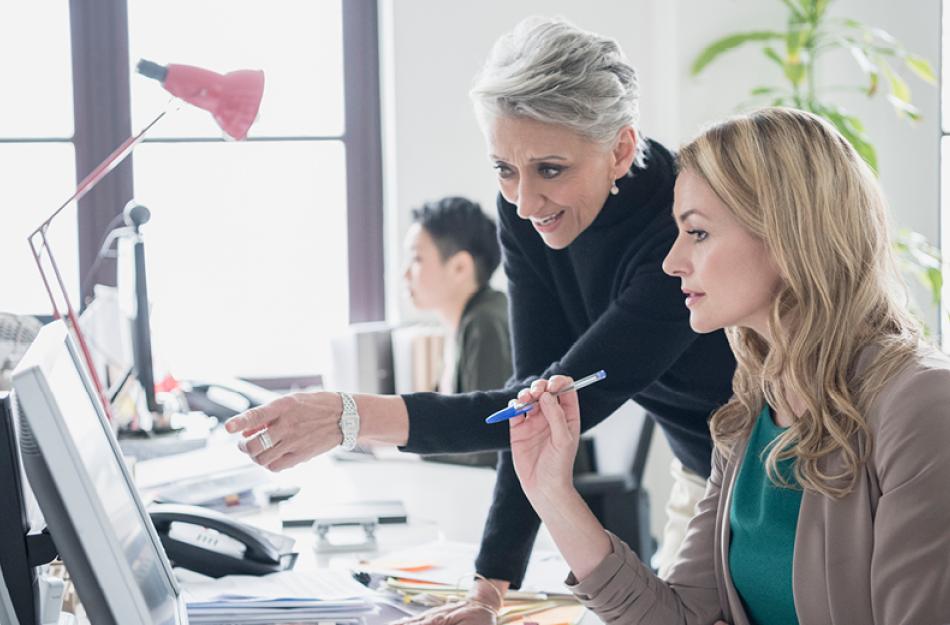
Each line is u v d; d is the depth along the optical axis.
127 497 1.18
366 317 4.21
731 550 1.43
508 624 1.54
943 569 1.15
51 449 0.89
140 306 2.95
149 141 4.04
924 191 4.02
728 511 1.44
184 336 4.10
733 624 1.44
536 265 1.81
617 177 1.58
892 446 1.21
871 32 3.67
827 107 3.62
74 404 1.04
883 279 1.31
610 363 1.54
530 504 1.63
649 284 1.56
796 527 1.33
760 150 1.30
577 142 1.51
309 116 4.14
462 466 2.96
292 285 4.17
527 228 1.79
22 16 3.95
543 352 1.85
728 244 1.32
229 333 4.14
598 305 1.72
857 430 1.26
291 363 4.19
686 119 3.82
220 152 4.08
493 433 1.51
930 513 1.16
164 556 1.30
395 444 1.48
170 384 3.36
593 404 1.54
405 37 3.92
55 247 4.02
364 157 4.18
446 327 3.34
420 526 2.13
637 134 1.60
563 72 1.47
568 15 3.95
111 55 4.01
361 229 4.20
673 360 1.59
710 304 1.35
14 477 1.10
